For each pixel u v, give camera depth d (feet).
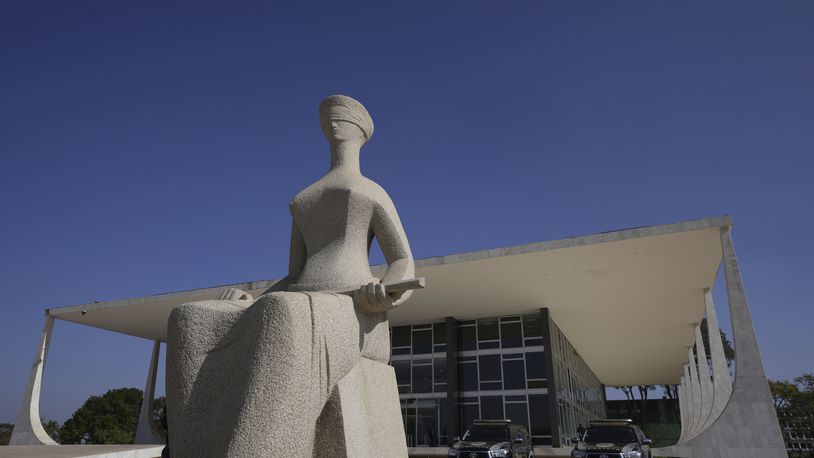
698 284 61.46
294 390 8.74
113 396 118.93
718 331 61.00
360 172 13.83
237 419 8.39
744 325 43.16
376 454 10.78
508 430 48.37
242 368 8.84
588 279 59.88
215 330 9.52
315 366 9.26
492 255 53.42
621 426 45.44
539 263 55.21
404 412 75.66
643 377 135.13
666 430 156.76
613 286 62.39
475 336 75.97
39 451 47.65
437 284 61.87
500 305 70.33
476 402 72.69
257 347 8.78
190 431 9.01
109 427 113.50
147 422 83.56
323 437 9.68
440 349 76.89
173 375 9.55
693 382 93.56
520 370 71.92
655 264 55.11
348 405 10.00
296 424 8.73
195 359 9.46
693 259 53.62
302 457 8.82
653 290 63.72
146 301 69.46
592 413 117.91
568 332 86.12
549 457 57.77
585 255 52.75
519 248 52.54
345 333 10.23
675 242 49.44
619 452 41.96
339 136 13.79
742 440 40.63
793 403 118.62
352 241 12.59
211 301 10.16
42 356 76.43
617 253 52.16
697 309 72.23
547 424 68.18
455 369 74.54
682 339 91.15
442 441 71.97
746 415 41.06
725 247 45.75
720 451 41.06
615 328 83.15
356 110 14.14
